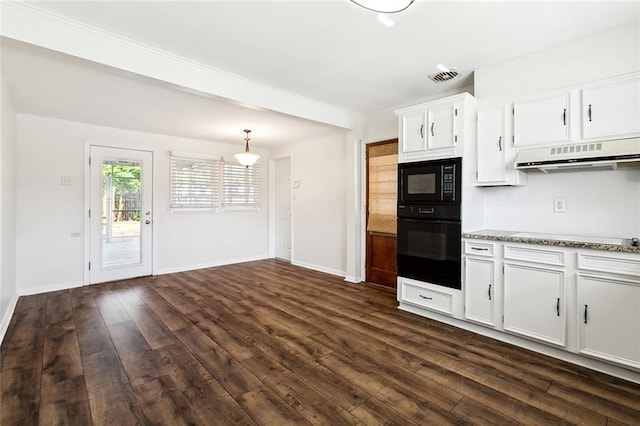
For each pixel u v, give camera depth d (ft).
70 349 8.09
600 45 7.63
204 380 6.73
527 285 7.96
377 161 14.07
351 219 14.89
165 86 8.87
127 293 12.98
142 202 15.79
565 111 7.86
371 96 11.95
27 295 12.63
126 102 11.23
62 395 6.18
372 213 14.34
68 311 10.83
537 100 8.31
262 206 20.83
